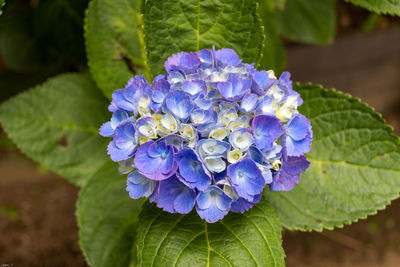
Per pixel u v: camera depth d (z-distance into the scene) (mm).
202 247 562
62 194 1088
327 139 629
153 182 533
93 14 661
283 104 549
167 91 534
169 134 518
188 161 521
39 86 721
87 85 729
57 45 799
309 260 1145
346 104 620
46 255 1026
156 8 591
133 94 542
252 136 521
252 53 602
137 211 677
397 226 1186
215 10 597
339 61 1175
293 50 1125
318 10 959
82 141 725
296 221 620
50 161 716
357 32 1160
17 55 812
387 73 1240
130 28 664
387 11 610
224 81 536
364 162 620
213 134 526
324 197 622
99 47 668
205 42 604
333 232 1170
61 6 760
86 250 670
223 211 530
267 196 626
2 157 1077
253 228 571
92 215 673
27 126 713
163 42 600
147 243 564
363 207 612
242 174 524
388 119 1310
